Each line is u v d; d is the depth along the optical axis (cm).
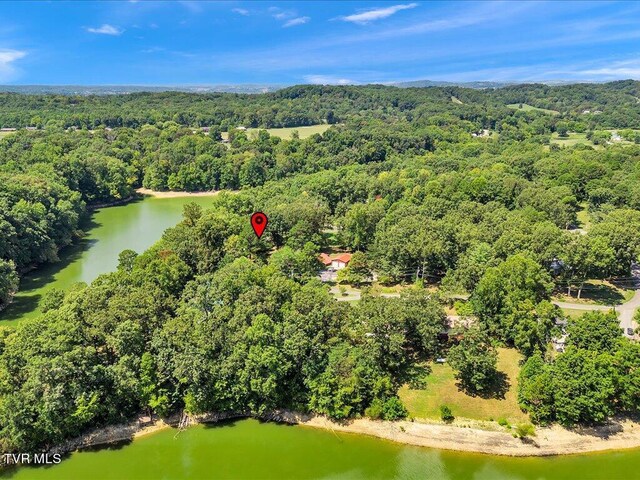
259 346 5834
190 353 5744
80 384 5425
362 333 6369
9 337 5856
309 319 6394
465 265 8644
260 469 5281
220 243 10306
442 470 5281
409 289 7288
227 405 5934
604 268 8581
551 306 6769
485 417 5872
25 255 10412
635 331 7000
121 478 5119
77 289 7506
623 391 5631
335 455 5484
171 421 5916
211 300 6912
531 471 5259
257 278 7456
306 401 6044
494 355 6197
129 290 6925
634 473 5206
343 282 9700
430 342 6481
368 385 6053
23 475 5131
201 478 5138
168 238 9900
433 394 6197
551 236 8800
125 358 5650
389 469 5300
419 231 9494
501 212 10850
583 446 5512
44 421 5209
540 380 5641
